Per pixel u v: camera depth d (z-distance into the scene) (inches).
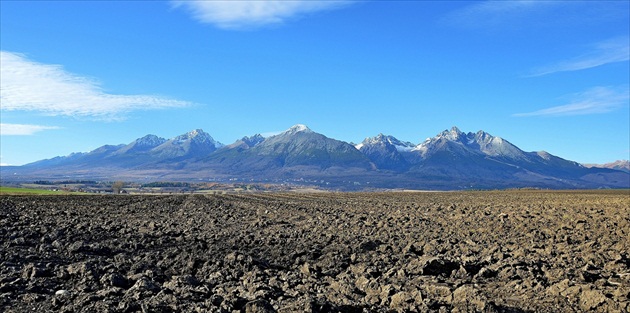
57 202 1780.3
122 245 650.2
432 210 1467.8
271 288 418.6
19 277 433.1
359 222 1066.1
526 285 455.2
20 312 335.9
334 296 407.2
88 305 342.6
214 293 401.4
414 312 368.8
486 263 552.7
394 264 564.4
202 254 595.8
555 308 391.2
